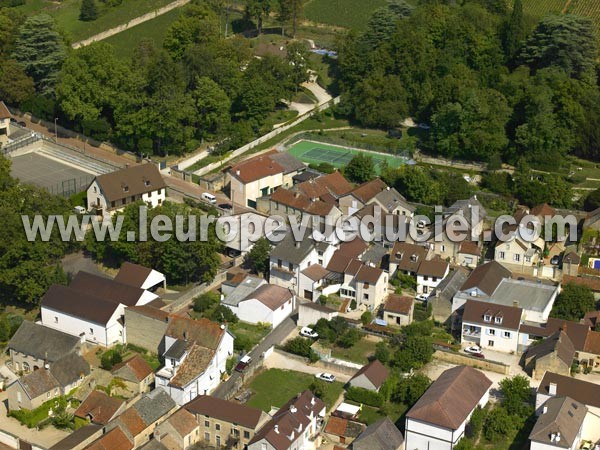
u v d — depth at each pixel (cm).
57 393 14650
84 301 16325
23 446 13575
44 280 17050
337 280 17888
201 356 14812
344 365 15512
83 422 14038
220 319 16725
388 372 15188
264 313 16675
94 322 16025
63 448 13100
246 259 18975
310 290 17788
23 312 17300
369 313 17062
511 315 16200
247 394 14850
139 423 13600
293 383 15238
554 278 18538
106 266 18625
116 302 16212
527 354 15700
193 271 17900
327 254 18250
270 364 15750
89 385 14750
